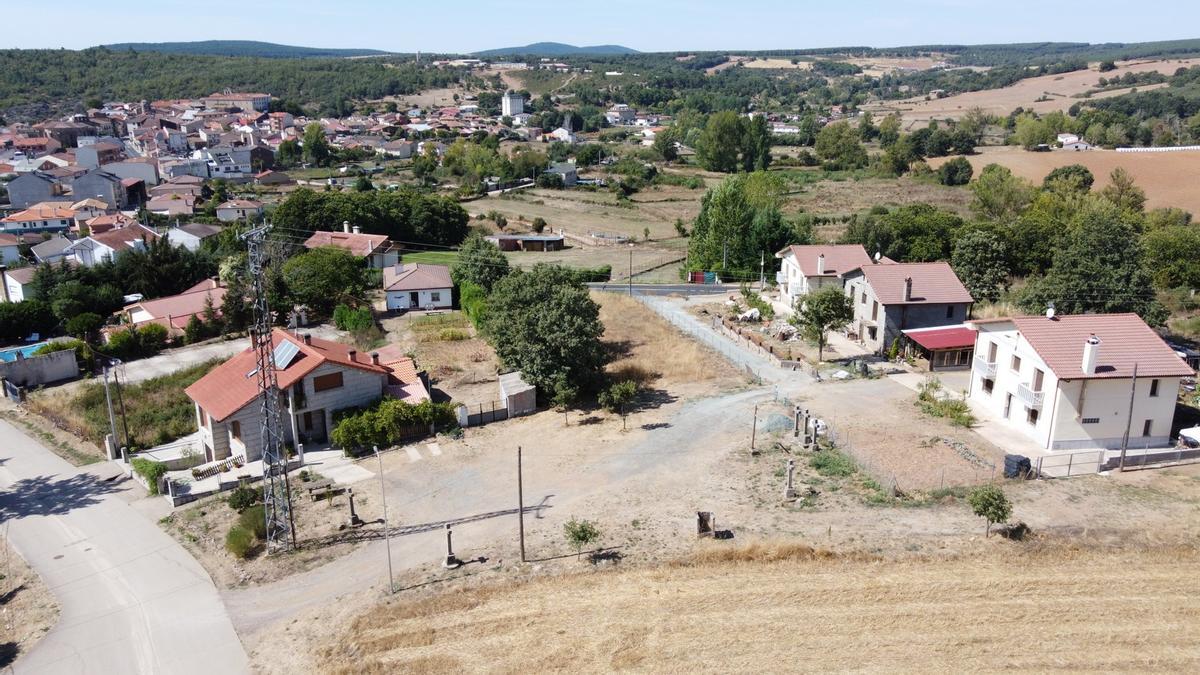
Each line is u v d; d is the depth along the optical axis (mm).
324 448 49312
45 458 50406
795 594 31031
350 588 33844
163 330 72375
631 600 31203
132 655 30438
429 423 50125
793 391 54969
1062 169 140125
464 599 31938
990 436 46250
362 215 115812
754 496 39844
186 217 142750
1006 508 33719
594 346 54844
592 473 43656
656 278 97625
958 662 27016
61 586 35750
